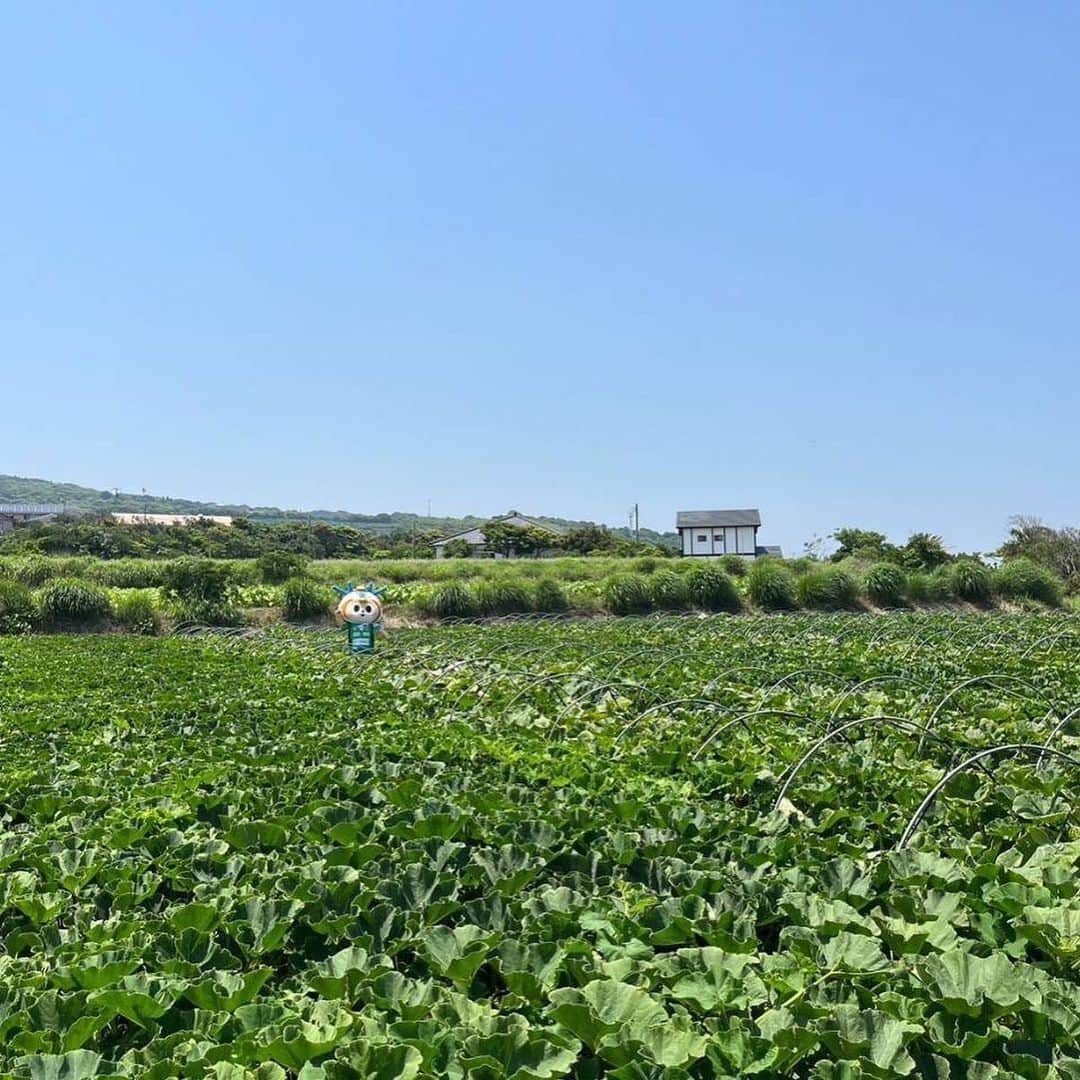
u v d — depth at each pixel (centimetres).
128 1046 440
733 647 2123
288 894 588
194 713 1378
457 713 1378
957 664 1753
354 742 1120
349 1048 394
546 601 3822
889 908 547
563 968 471
